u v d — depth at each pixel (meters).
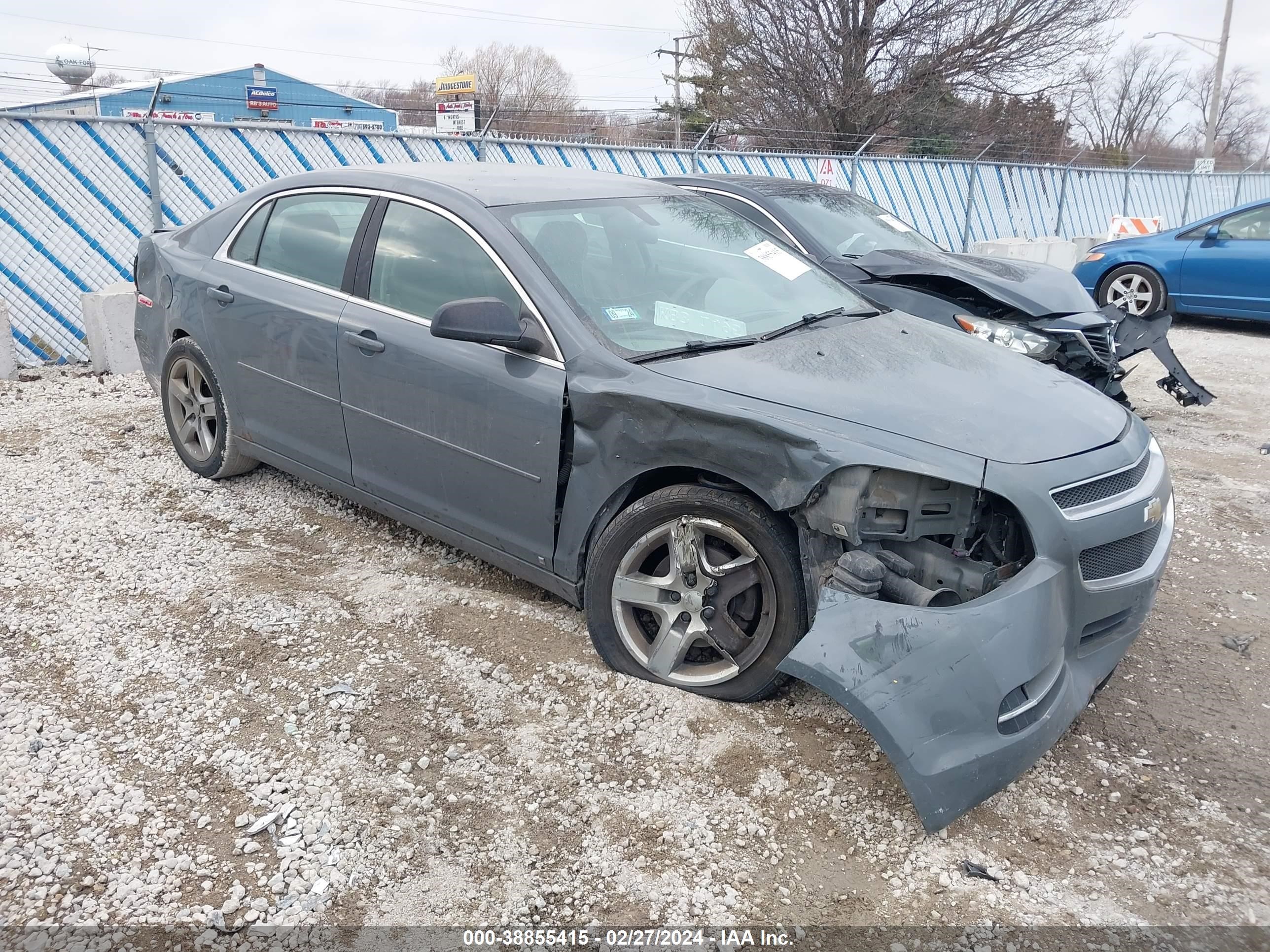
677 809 2.78
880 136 24.47
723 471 2.98
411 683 3.32
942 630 2.60
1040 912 2.47
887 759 2.98
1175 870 2.62
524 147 12.10
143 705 3.17
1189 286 11.05
